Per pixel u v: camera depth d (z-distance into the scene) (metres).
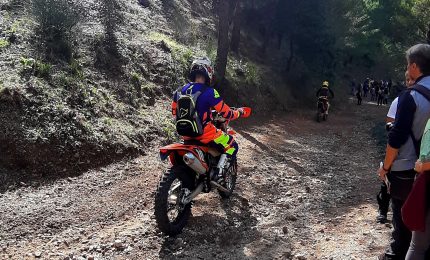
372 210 6.27
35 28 9.40
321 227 5.55
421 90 3.37
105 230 5.20
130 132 8.44
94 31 11.21
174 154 5.26
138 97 10.27
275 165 9.07
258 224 5.62
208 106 5.28
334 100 29.06
